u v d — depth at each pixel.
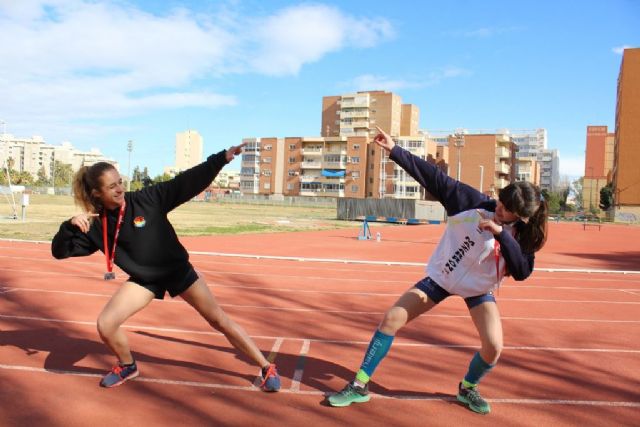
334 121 106.25
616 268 15.20
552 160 170.25
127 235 3.67
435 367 4.95
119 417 3.53
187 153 151.00
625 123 64.88
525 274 3.54
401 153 3.78
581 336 6.43
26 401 3.73
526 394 4.29
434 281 3.83
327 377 4.54
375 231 31.06
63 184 125.69
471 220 3.64
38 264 11.01
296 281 10.31
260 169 99.94
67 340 5.32
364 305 8.08
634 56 64.56
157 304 7.20
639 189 64.06
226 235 22.31
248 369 4.64
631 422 3.78
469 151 85.44
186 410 3.68
